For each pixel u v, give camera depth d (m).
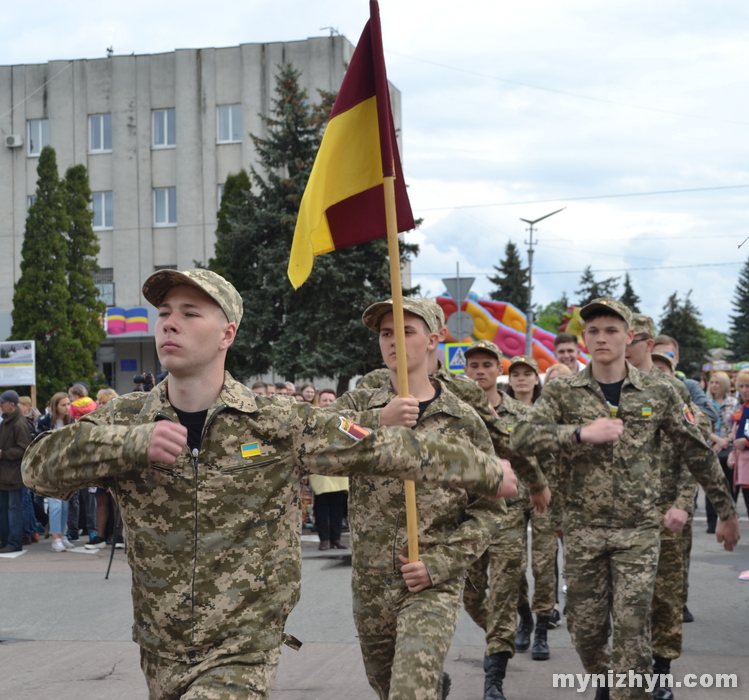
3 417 12.16
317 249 4.41
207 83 39.31
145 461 2.60
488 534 3.96
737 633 7.05
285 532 2.90
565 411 5.01
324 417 2.90
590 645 4.87
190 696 2.64
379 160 4.38
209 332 2.86
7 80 41.16
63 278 33.00
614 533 4.81
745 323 77.38
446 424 4.16
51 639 7.12
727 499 4.93
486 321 33.38
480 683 5.82
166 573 2.79
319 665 6.21
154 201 40.09
